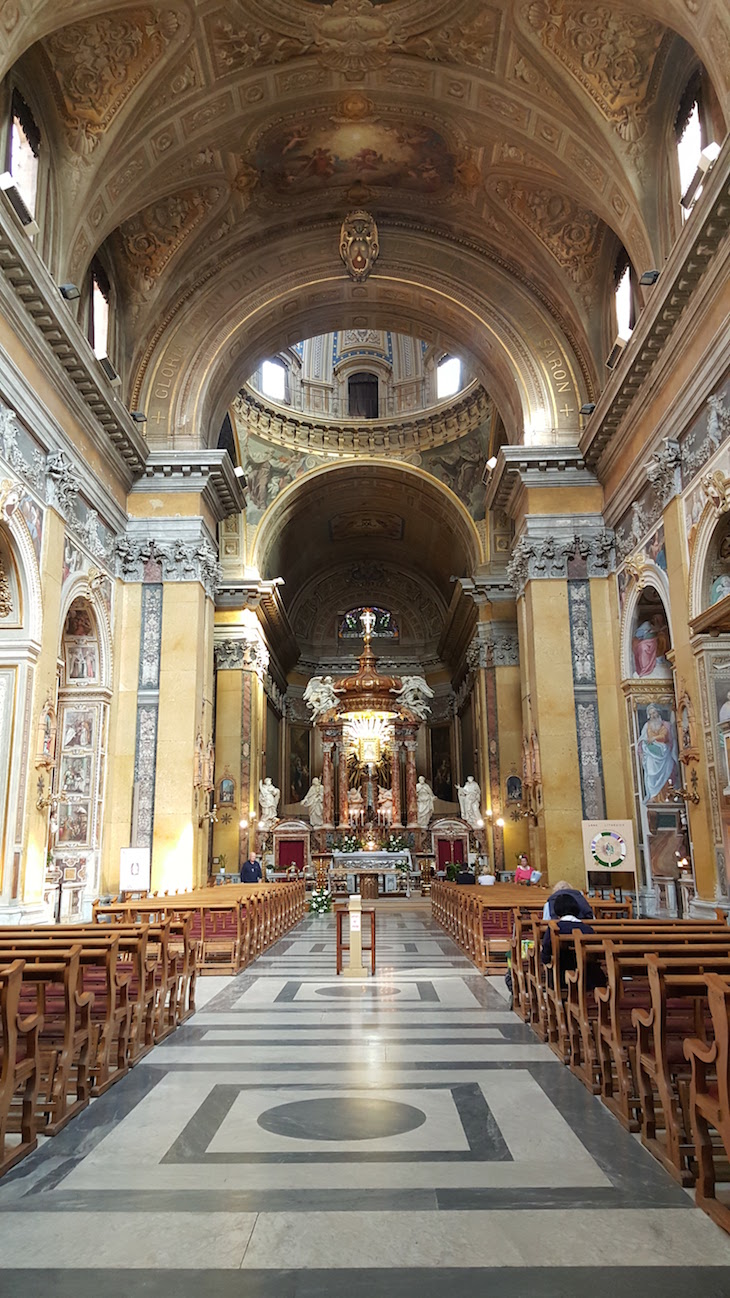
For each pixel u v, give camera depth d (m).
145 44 13.07
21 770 12.23
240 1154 4.79
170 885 16.56
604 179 14.66
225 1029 8.18
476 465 29.64
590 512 17.97
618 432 16.14
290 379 31.83
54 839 16.06
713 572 12.43
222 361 19.17
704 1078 4.14
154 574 17.84
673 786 15.94
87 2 11.34
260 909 14.20
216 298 18.95
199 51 13.62
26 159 13.05
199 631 17.78
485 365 20.33
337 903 12.00
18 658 12.45
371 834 31.08
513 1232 3.79
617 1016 5.36
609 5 12.51
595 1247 3.64
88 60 12.93
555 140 14.88
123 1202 4.14
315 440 30.95
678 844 15.66
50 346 13.08
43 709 12.86
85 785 16.34
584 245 17.41
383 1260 3.54
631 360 13.95
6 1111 4.48
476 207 17.95
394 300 20.11
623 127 13.85
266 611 29.48
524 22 13.23
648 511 15.30
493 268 18.84
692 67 12.80
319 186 17.89
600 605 17.58
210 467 18.17
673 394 13.48
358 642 41.12
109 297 17.28
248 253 18.83
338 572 41.09
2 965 4.81
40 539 13.01
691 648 12.73
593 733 17.05
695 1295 3.25
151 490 18.22
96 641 16.70
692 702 12.68
